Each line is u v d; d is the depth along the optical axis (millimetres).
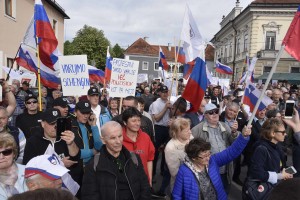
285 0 32906
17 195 1175
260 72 33688
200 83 5234
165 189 5531
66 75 5570
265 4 32844
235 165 6492
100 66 48375
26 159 3373
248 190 3547
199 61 5258
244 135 3516
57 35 25734
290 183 1261
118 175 3039
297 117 3588
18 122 5195
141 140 4117
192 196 3131
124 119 4035
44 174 2299
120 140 3041
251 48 34469
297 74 29297
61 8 25859
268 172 3473
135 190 3066
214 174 3256
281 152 3850
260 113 6102
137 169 3166
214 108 4383
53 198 1164
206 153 3137
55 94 7910
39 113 5285
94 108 5633
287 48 3484
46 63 5973
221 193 3250
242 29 38656
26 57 6656
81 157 3809
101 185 2951
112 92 5809
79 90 5551
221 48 52250
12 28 17000
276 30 33281
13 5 17172
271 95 9125
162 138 6699
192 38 7305
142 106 5805
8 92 4641
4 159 2623
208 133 4395
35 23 5789
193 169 3201
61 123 3205
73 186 2936
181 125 4035
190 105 5645
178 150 4020
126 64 5895
